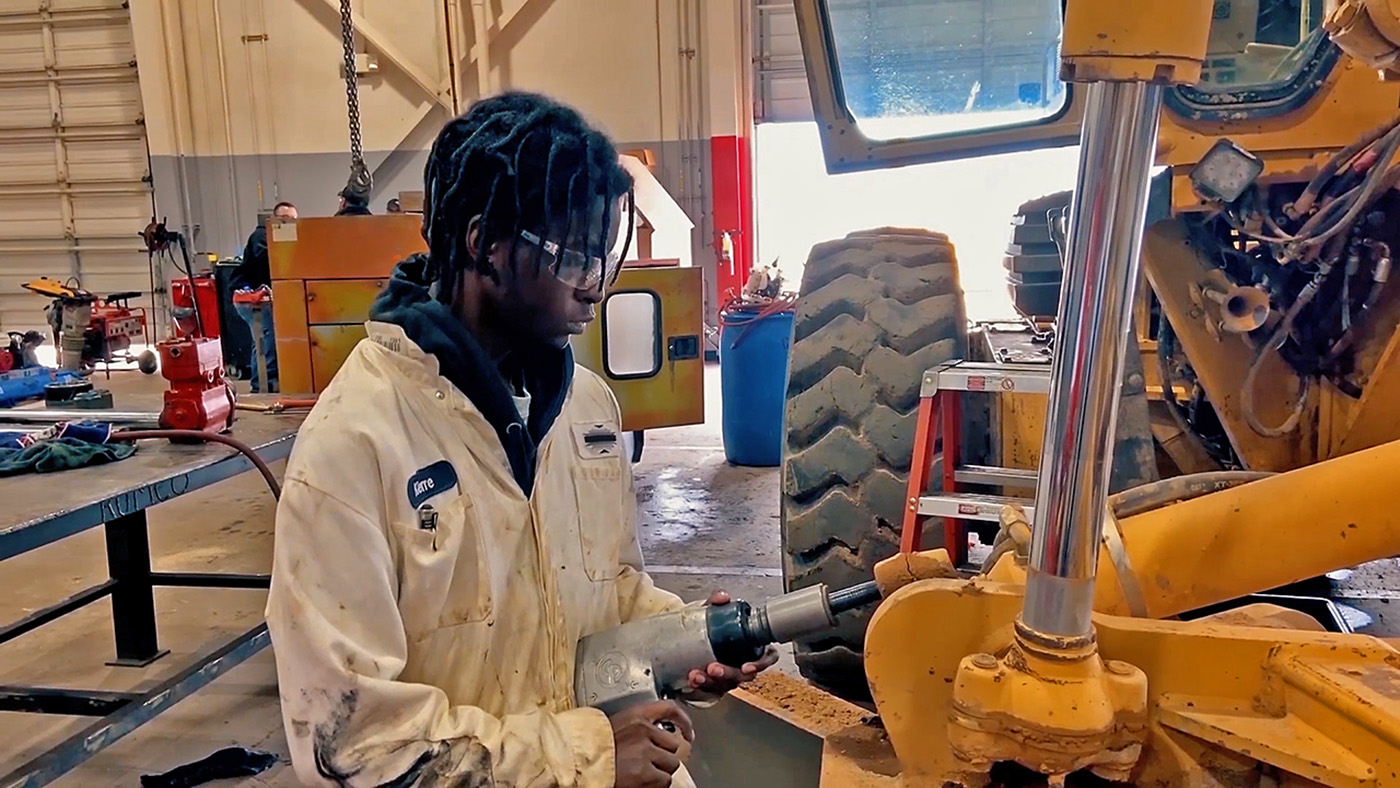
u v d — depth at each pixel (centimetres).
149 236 768
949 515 175
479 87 794
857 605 108
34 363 518
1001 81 202
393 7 791
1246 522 107
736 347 457
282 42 809
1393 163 154
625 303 401
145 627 265
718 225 783
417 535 91
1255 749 86
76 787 207
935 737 97
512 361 103
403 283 100
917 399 192
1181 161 170
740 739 178
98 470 197
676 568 329
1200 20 71
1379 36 116
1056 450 80
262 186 832
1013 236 252
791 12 770
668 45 769
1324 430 167
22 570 345
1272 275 168
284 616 86
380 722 85
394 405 92
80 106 860
